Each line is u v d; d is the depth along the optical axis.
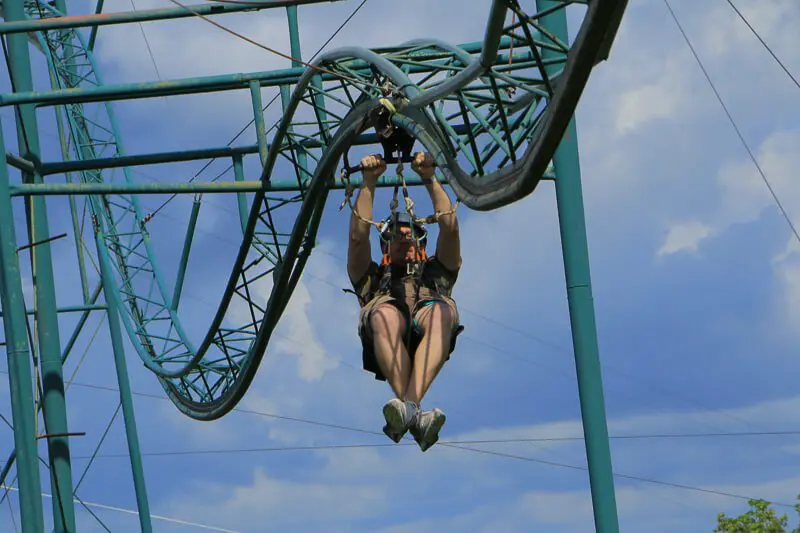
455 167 20.30
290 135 32.22
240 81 32.53
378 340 16.25
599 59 16.52
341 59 26.12
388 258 16.91
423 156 16.95
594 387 28.05
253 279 37.22
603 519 27.47
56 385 39.09
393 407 15.70
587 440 27.89
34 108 36.84
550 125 16.14
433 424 15.98
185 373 44.38
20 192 33.94
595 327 28.39
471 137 19.72
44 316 39.19
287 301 33.16
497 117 24.39
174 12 31.12
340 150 25.73
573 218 28.72
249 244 34.84
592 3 14.71
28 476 33.00
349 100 26.59
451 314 16.64
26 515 32.78
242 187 32.81
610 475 27.73
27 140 36.47
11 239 33.31
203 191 33.16
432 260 17.06
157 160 35.81
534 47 17.09
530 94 21.80
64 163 36.31
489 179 18.62
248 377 36.81
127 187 33.31
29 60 37.69
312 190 28.50
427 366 16.14
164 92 32.66
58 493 37.62
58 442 39.00
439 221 16.81
